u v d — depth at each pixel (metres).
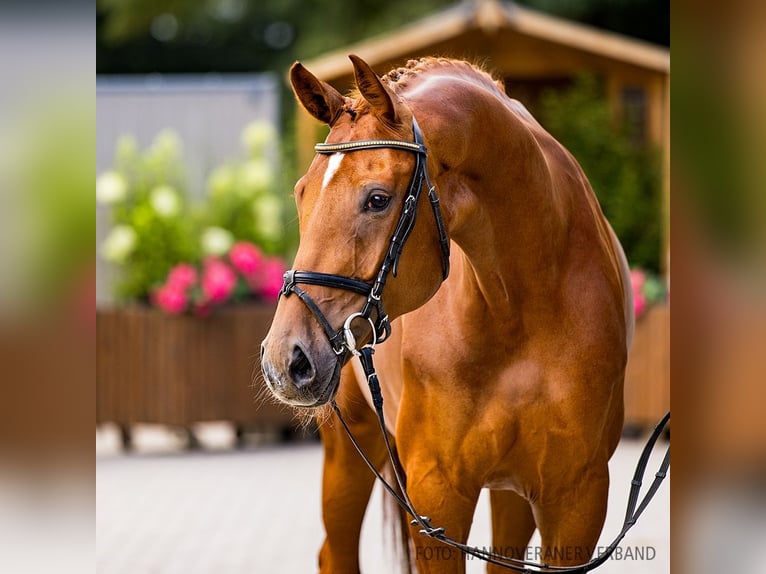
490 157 5.23
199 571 10.23
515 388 5.55
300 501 13.57
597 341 5.59
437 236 4.91
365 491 7.55
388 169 4.66
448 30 19.67
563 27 19.77
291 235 18.77
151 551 11.05
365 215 4.62
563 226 5.62
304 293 4.56
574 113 20.28
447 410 5.60
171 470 15.90
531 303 5.51
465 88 5.22
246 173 18.80
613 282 5.83
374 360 6.51
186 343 16.92
